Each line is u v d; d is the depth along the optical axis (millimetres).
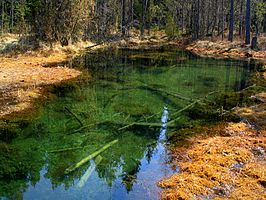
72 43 35438
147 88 19141
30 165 9898
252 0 53969
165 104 16031
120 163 10016
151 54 34750
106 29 47219
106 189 8586
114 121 13438
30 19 33812
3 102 15094
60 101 15984
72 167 9672
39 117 13711
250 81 21250
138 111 14852
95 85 19422
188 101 16547
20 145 11172
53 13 32656
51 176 9344
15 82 18484
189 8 62469
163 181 8828
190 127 12828
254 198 7949
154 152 10703
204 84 20469
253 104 15742
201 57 32906
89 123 13156
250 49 35562
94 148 11031
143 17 55875
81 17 35406
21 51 27797
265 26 54469
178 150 10719
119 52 35594
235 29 59312
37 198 8305
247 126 12719
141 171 9484
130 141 11633
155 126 13023
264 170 9227
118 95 17438
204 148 10656
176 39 52500
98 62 27750
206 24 57938
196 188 8344
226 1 57781
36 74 20844
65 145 11227
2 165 9844
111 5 51531
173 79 21766
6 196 8375
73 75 21547
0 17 46969
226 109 15117
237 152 10250
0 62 23594
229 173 9102
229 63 28766
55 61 26219
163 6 71312
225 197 8023
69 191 8609
